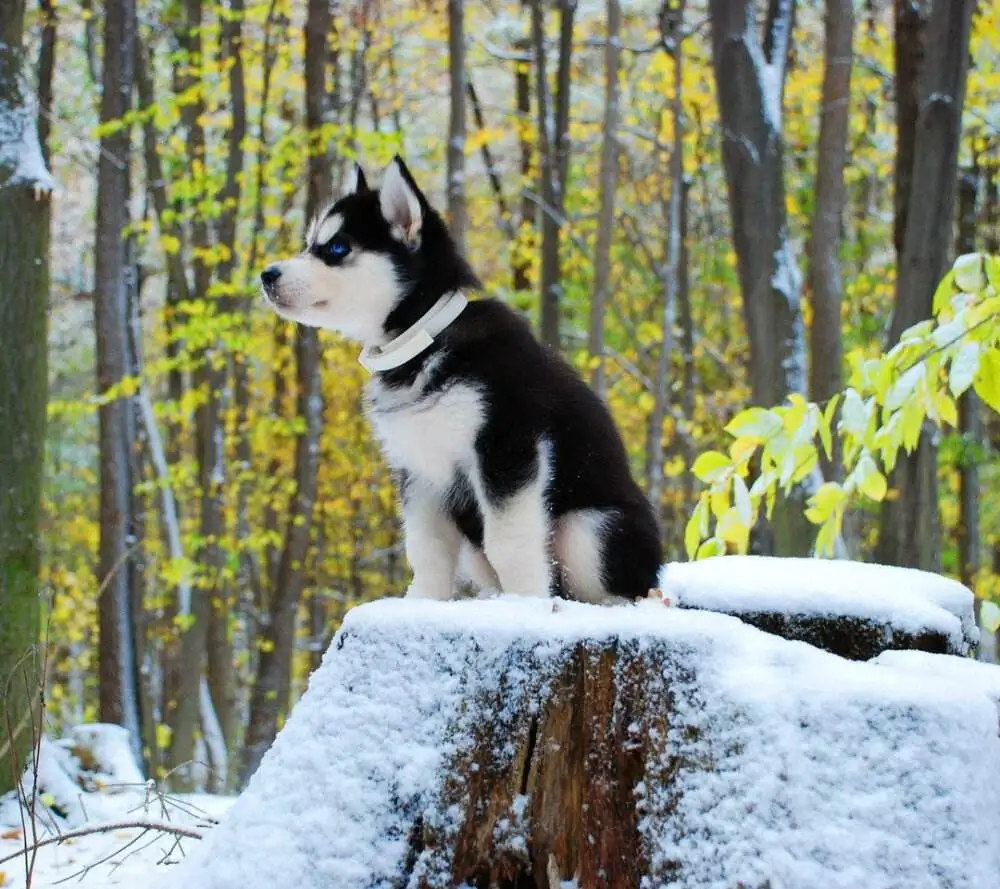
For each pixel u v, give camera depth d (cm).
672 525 1653
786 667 222
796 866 198
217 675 1323
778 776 206
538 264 1605
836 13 859
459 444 329
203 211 1227
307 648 1730
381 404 341
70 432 1903
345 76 1745
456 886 227
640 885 215
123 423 1052
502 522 320
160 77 1661
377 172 1230
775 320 815
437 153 1664
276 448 1603
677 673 223
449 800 229
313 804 232
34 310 553
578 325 1714
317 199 1190
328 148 1204
